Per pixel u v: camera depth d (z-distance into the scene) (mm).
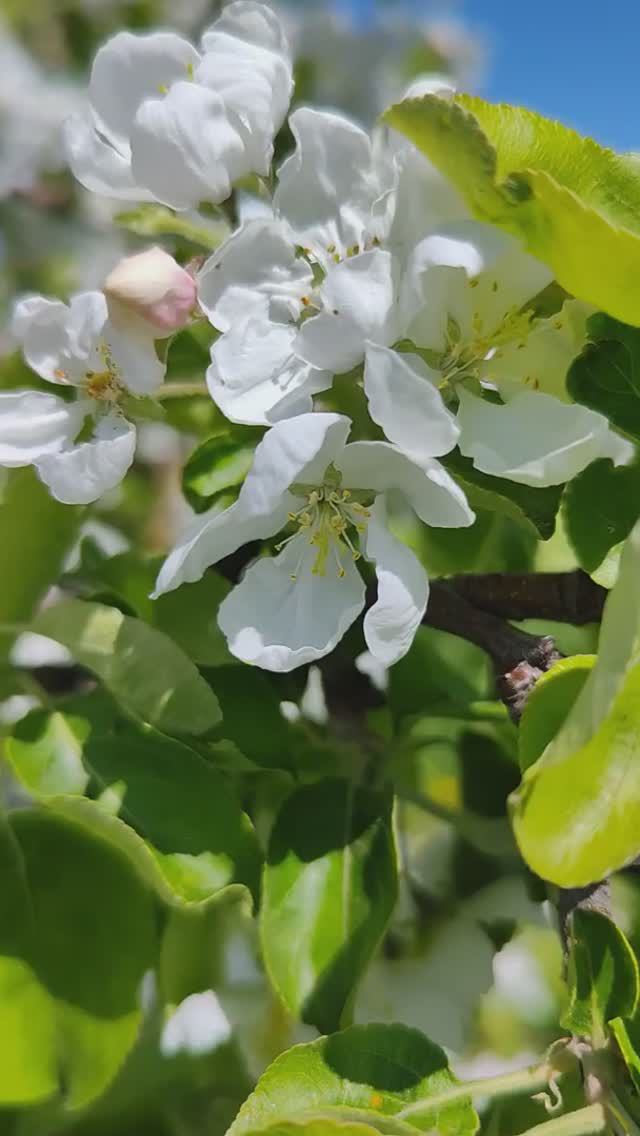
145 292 117
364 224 119
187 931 144
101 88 132
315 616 119
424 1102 108
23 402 128
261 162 126
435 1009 177
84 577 153
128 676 131
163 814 122
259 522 116
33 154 313
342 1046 110
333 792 132
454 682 161
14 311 127
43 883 130
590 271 104
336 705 151
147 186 124
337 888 124
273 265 119
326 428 108
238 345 116
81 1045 123
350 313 109
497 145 106
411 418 105
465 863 184
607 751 89
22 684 143
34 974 125
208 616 141
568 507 124
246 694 138
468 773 174
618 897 165
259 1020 173
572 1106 113
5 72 317
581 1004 109
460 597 129
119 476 118
